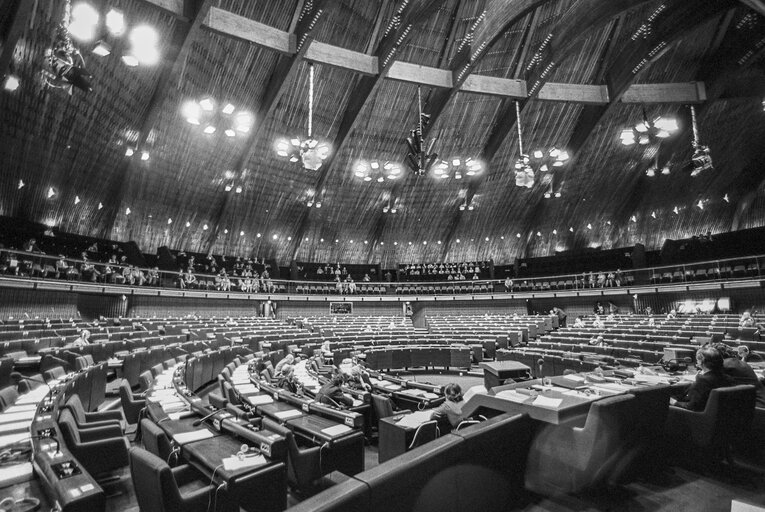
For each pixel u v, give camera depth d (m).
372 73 21.30
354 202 30.69
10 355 9.70
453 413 5.30
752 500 3.73
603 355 11.48
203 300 25.06
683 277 25.22
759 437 4.44
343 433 4.87
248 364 10.01
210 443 4.30
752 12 21.78
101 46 11.56
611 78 24.45
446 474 2.97
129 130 19.27
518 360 14.00
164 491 3.17
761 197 30.58
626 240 33.53
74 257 20.06
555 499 3.73
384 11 20.11
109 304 20.67
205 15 15.80
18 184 17.39
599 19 19.36
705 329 15.06
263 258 30.30
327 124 24.75
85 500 3.04
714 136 28.23
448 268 34.34
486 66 23.78
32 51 14.15
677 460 4.46
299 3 18.30
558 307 30.91
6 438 4.18
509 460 3.58
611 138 28.48
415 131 22.77
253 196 26.98
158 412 5.39
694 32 22.91
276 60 20.38
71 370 9.41
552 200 32.62
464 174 29.70
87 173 19.55
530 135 27.94
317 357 13.55
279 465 3.86
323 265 32.62
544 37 22.36
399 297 32.53
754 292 22.61
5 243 17.28
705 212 32.16
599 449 3.66
